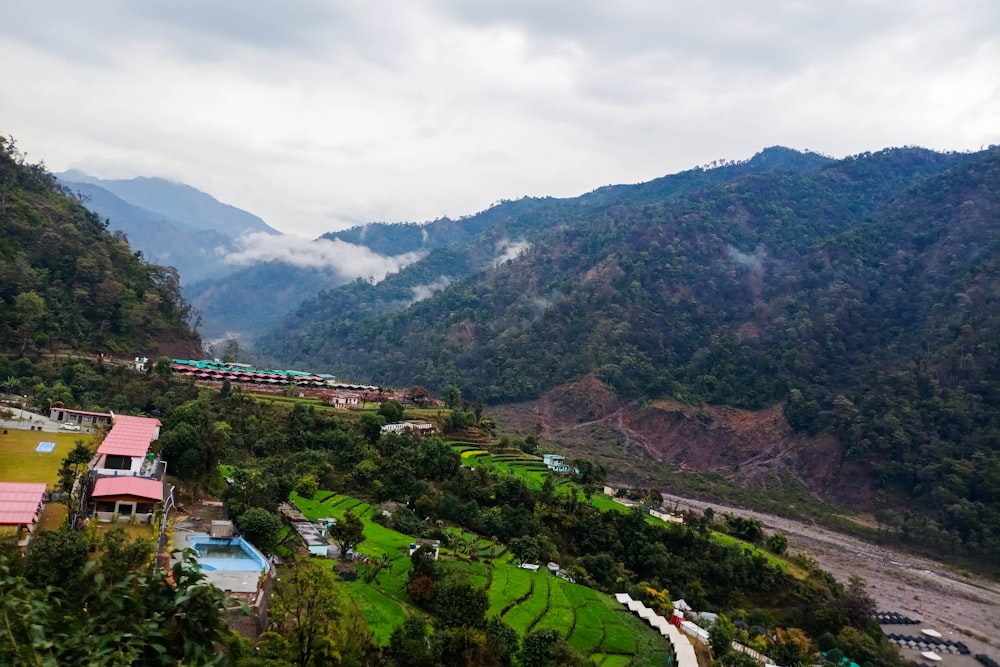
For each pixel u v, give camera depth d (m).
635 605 84.75
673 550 110.88
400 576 66.75
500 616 67.06
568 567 97.94
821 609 101.81
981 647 99.88
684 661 68.44
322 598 42.16
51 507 54.03
